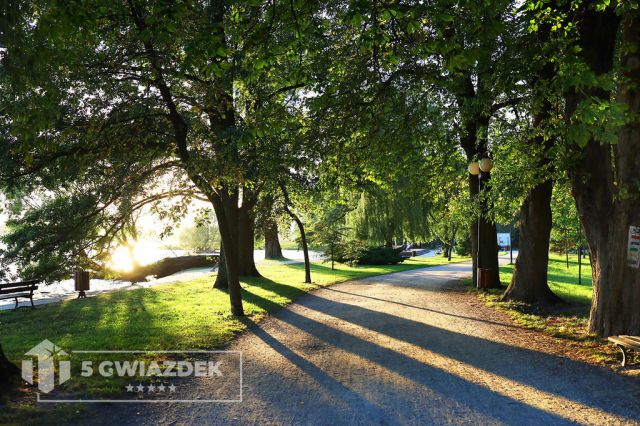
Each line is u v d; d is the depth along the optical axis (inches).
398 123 434.9
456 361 287.0
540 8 331.9
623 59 297.4
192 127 453.7
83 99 400.5
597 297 334.3
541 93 336.2
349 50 432.8
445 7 239.5
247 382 247.6
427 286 735.7
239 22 295.9
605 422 189.9
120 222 632.4
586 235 343.0
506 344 330.3
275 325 413.4
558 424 188.2
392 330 386.3
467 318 439.5
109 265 642.8
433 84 450.6
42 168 474.6
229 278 464.8
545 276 529.7
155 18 213.9
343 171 530.3
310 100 414.9
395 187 1069.1
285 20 273.3
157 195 589.3
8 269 597.9
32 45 242.2
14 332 375.2
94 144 427.2
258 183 576.4
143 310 486.9
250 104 502.9
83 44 333.1
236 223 701.9
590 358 285.4
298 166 438.3
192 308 499.5
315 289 709.3
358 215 1185.4
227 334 364.8
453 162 603.8
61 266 592.4
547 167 414.9
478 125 535.5
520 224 543.2
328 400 219.0
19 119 275.6
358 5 233.0
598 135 199.8
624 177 305.0
